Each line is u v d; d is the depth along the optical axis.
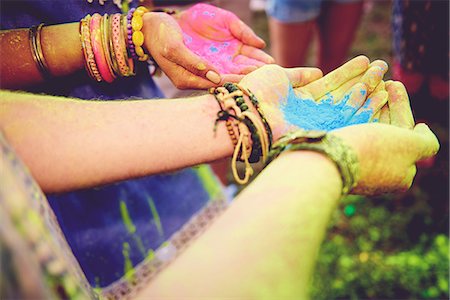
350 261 2.14
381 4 4.21
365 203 2.40
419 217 2.30
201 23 1.18
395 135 0.77
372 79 0.97
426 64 2.04
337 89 1.00
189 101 0.88
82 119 0.78
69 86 1.10
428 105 2.24
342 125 0.92
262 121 0.88
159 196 1.32
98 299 0.78
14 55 0.99
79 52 1.03
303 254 0.57
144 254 1.29
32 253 0.52
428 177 2.43
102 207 1.19
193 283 0.54
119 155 0.78
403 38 2.02
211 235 0.60
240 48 1.16
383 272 2.09
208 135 0.84
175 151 0.82
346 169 0.69
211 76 1.03
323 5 2.55
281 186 0.64
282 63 2.71
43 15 1.04
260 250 0.56
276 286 0.53
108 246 1.21
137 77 1.24
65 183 0.76
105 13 1.13
